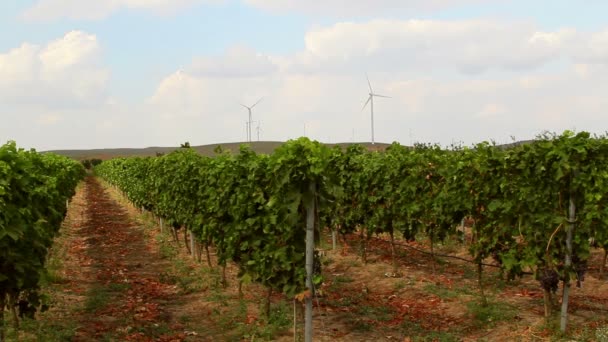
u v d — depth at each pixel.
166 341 8.22
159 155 21.14
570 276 7.86
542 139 8.22
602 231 8.85
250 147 10.55
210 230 11.53
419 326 8.70
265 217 8.55
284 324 8.83
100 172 66.94
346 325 8.87
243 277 9.09
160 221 20.81
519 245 8.76
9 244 7.44
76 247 17.73
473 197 9.83
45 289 10.91
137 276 13.21
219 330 8.84
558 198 8.06
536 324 8.41
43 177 10.42
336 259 14.51
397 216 12.69
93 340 8.08
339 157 14.84
